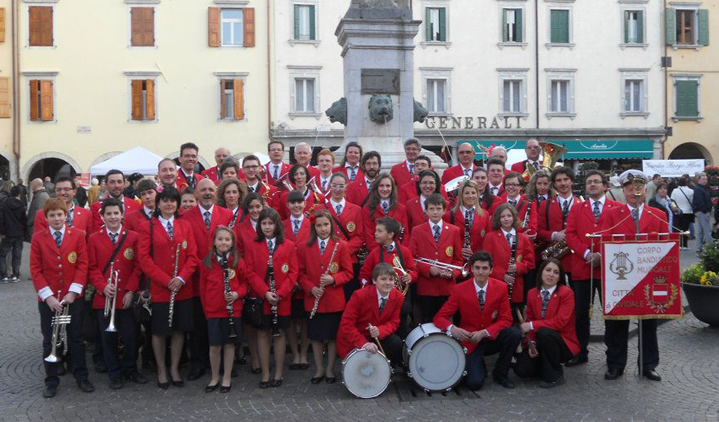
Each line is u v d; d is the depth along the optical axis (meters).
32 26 30.16
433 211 7.69
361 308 6.99
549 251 8.21
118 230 7.36
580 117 33.66
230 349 7.05
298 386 7.14
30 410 6.44
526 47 33.22
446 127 32.66
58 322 6.80
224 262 6.95
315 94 31.75
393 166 10.09
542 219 8.55
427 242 7.72
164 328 7.09
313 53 31.64
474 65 32.88
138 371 7.62
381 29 11.34
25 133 30.25
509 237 7.80
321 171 9.62
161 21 30.73
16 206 14.61
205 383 7.30
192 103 31.05
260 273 7.11
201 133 31.12
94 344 8.70
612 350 7.27
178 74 30.91
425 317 7.81
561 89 33.81
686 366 7.62
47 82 30.22
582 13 33.53
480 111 33.00
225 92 31.31
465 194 8.13
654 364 7.21
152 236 7.14
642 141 34.06
